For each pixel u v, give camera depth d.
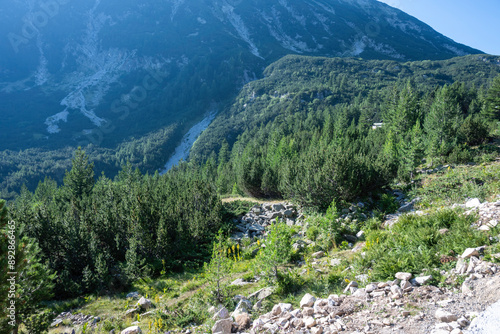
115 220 23.67
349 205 21.33
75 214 27.23
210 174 74.62
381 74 199.00
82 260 19.31
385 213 19.38
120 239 22.31
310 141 70.38
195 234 22.80
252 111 185.38
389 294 7.01
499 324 4.78
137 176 68.12
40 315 10.73
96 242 20.77
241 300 9.24
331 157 23.56
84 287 17.05
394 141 41.78
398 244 9.85
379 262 8.80
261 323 7.25
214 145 156.88
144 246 20.55
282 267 13.31
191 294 13.27
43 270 11.09
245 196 43.25
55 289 16.67
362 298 7.23
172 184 46.44
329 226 16.12
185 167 107.69
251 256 18.36
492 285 6.04
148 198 25.33
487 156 26.50
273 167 42.88
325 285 9.39
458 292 6.38
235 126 171.75
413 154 27.52
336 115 111.25
